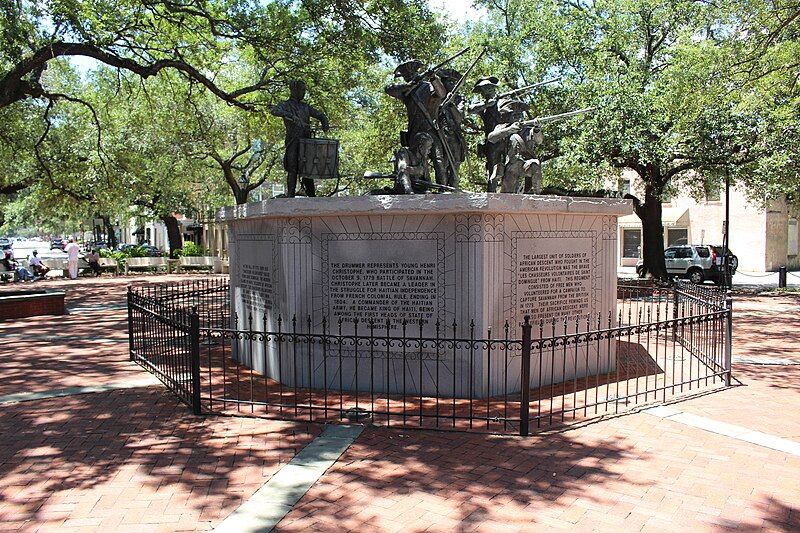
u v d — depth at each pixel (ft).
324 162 32.81
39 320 52.54
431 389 27.30
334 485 17.83
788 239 122.83
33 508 16.48
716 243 119.34
